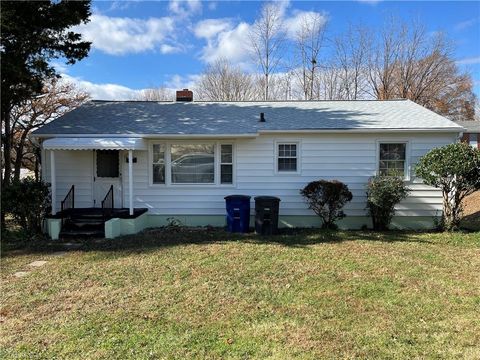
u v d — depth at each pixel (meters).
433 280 5.86
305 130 10.44
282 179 10.81
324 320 4.42
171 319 4.45
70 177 10.91
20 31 9.46
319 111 12.41
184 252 7.68
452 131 10.19
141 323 4.34
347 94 31.89
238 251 7.76
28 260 7.27
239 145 10.81
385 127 10.32
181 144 10.86
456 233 9.63
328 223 10.48
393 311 4.66
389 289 5.46
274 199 9.73
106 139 9.95
